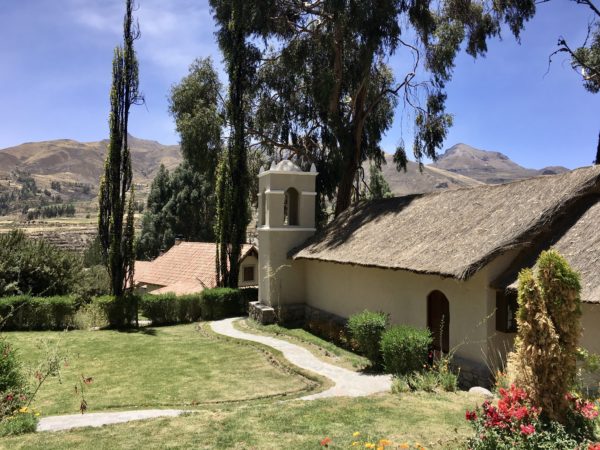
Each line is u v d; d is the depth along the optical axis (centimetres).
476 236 1213
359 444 665
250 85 2677
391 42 2294
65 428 793
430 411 840
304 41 2484
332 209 2853
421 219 1566
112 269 2308
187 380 1312
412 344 1137
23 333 2061
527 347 641
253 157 2978
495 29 2469
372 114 2836
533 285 644
